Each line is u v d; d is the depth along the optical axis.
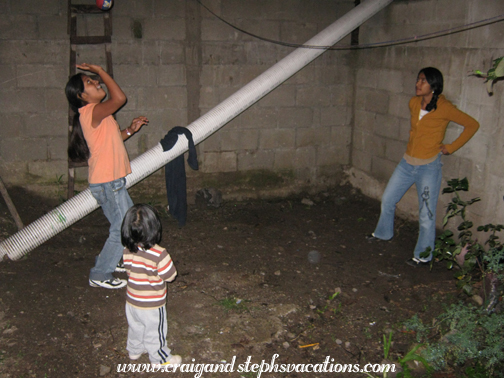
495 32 4.25
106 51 5.32
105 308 3.83
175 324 3.64
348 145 6.79
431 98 4.28
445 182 5.04
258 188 6.50
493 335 3.34
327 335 3.59
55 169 5.66
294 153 6.55
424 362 3.21
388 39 5.79
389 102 5.87
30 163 5.55
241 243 5.17
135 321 2.98
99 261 3.97
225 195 6.38
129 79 5.58
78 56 5.32
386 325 3.72
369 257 4.92
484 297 3.83
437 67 5.01
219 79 5.92
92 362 3.20
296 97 6.32
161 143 5.00
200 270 4.52
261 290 4.20
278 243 5.21
